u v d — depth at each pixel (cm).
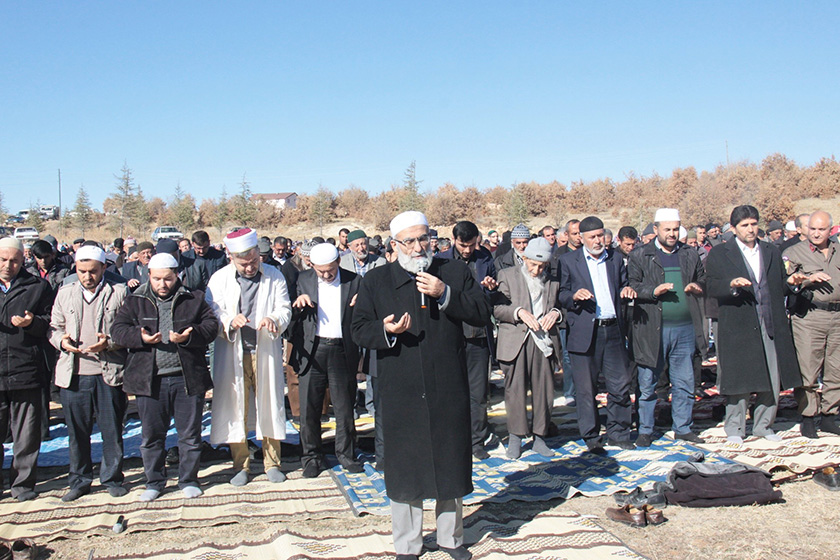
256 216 5931
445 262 425
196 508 507
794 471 528
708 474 498
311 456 590
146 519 484
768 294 613
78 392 537
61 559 426
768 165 5103
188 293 541
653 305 623
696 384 823
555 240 1038
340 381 592
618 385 620
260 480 580
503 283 612
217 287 585
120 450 554
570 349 615
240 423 573
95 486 570
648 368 621
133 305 536
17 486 542
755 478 493
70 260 956
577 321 613
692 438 632
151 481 537
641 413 632
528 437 676
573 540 423
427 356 398
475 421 616
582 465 579
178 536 457
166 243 860
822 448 591
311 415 588
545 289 615
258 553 420
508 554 409
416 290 407
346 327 590
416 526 405
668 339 625
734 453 586
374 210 5794
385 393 405
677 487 494
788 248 647
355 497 519
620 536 435
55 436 738
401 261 413
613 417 629
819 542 419
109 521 481
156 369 532
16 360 530
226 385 574
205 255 947
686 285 627
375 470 591
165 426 541
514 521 467
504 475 562
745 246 621
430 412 393
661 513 457
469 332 609
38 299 545
